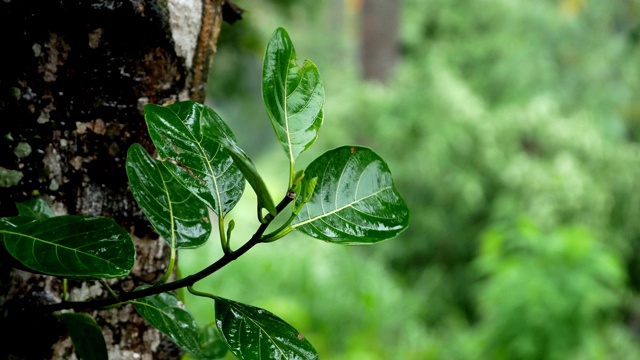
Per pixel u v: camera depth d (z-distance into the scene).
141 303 0.89
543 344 5.64
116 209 1.06
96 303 0.86
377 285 6.88
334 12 14.30
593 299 5.62
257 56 3.75
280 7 4.74
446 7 11.13
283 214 7.42
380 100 9.94
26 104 0.97
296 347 0.81
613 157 9.51
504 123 9.71
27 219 0.81
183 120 0.87
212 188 0.85
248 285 6.05
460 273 9.77
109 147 1.04
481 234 9.70
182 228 0.87
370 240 0.81
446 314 9.38
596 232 9.10
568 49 11.10
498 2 10.98
